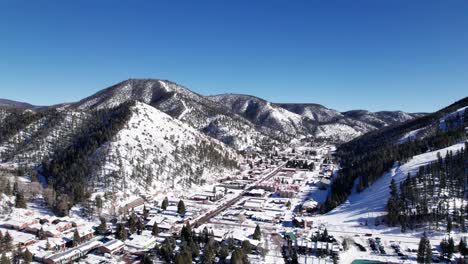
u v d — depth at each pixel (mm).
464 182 168375
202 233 139750
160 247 128625
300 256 128625
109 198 187375
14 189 181500
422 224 150125
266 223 171500
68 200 178750
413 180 176250
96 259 123812
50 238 136000
